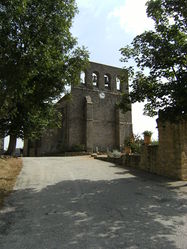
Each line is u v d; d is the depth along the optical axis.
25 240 4.43
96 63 36.44
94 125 34.41
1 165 13.98
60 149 33.50
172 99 10.15
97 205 6.74
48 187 9.12
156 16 10.95
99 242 4.31
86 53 9.73
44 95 9.44
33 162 18.31
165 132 11.81
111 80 37.34
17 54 7.57
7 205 6.75
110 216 5.78
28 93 9.21
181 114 10.19
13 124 20.42
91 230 4.89
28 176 11.55
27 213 6.04
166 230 4.88
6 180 10.18
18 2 7.20
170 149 11.38
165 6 10.23
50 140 36.44
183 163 10.77
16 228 5.04
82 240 4.41
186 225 5.17
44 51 8.07
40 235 4.66
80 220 5.50
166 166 11.62
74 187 9.13
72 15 8.81
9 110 13.69
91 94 35.06
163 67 10.84
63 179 10.84
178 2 9.70
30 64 7.81
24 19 7.71
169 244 4.21
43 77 9.12
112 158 18.23
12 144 24.72
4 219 5.60
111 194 8.05
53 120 21.00
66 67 9.48
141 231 4.83
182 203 6.97
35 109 10.42
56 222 5.39
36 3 8.02
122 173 12.58
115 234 4.68
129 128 36.59
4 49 7.39
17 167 14.59
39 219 5.59
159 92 10.98
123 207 6.55
